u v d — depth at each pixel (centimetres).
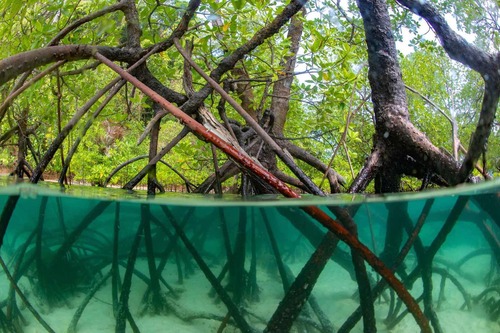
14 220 154
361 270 131
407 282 151
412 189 201
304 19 173
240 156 115
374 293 134
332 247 135
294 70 205
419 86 158
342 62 166
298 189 237
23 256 157
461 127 147
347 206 130
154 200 147
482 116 122
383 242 152
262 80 186
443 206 148
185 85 165
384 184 155
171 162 282
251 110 227
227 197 171
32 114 241
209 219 161
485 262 174
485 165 134
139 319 153
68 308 153
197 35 183
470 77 141
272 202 134
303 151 237
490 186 128
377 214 147
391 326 143
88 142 279
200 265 160
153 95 123
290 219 145
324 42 159
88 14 163
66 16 160
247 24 183
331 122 208
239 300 152
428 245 154
